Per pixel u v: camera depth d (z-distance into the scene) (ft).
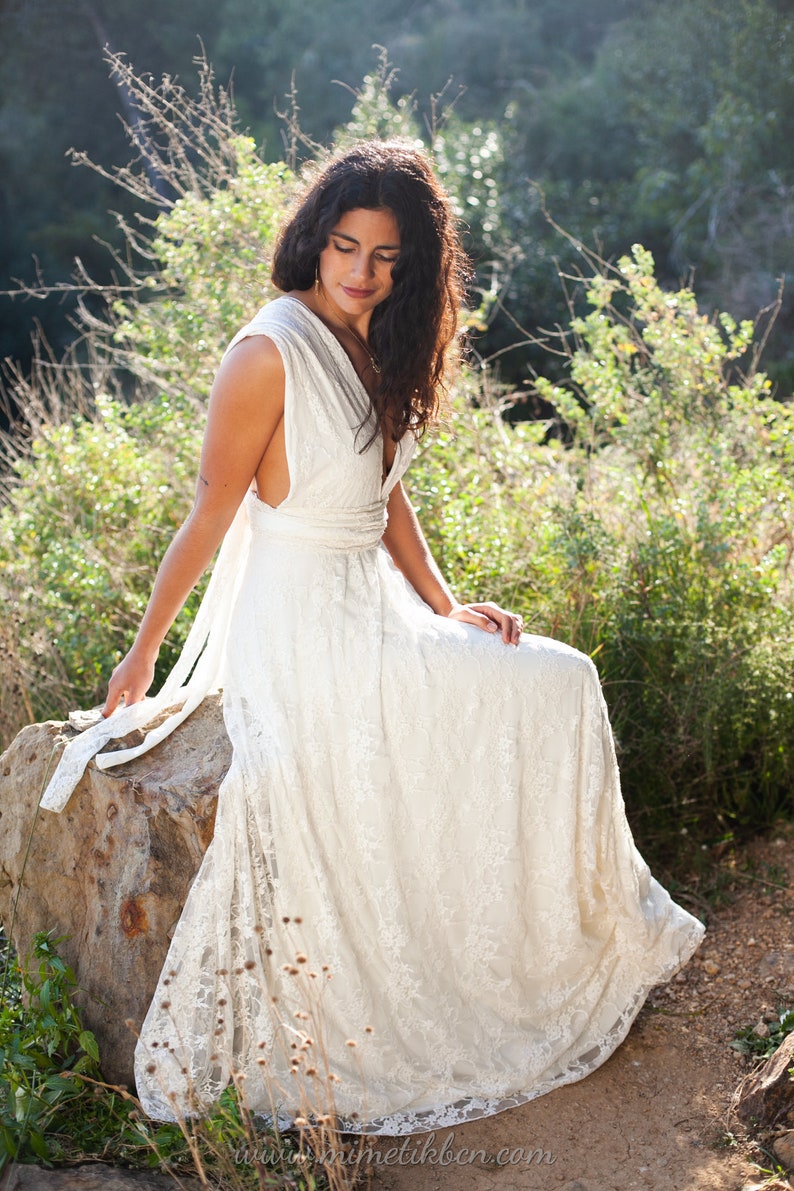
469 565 13.65
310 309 8.15
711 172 42.01
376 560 8.46
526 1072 8.38
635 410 14.87
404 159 7.91
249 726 7.91
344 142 17.22
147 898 8.11
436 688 8.02
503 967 8.30
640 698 12.30
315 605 8.02
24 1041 8.18
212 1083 7.87
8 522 15.93
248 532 8.67
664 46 47.21
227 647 8.31
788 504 13.70
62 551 14.67
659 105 46.62
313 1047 7.27
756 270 38.65
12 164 45.42
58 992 8.25
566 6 58.54
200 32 49.49
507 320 37.37
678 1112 8.39
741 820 12.27
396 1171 7.82
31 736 9.07
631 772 12.06
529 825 8.34
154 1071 7.38
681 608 12.46
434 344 8.22
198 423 15.66
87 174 46.42
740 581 12.69
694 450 14.21
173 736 8.71
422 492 13.82
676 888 11.44
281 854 7.73
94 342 19.56
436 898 8.11
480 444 15.58
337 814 7.88
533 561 13.76
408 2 55.77
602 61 51.06
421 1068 8.14
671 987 9.96
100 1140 7.77
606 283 15.25
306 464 7.87
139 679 8.36
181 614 13.55
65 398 20.35
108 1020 8.38
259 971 7.73
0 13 46.62
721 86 43.52
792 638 12.47
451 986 8.23
